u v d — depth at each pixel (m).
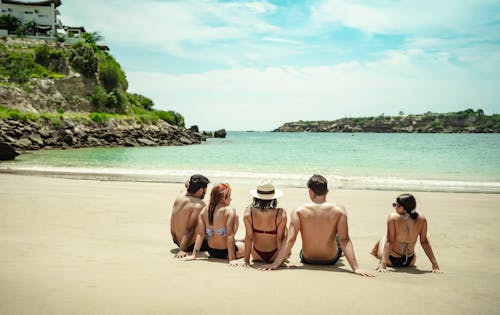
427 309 2.77
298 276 3.75
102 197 11.09
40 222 7.47
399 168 23.50
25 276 3.27
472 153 40.12
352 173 20.50
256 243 4.90
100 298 2.75
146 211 9.12
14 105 51.28
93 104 59.53
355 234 7.41
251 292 3.05
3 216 7.93
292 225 4.50
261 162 28.06
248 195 12.24
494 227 7.96
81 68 60.91
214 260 4.86
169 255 5.06
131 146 53.69
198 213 5.32
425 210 9.83
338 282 3.52
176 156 34.16
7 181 14.38
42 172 18.33
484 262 5.37
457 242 6.77
